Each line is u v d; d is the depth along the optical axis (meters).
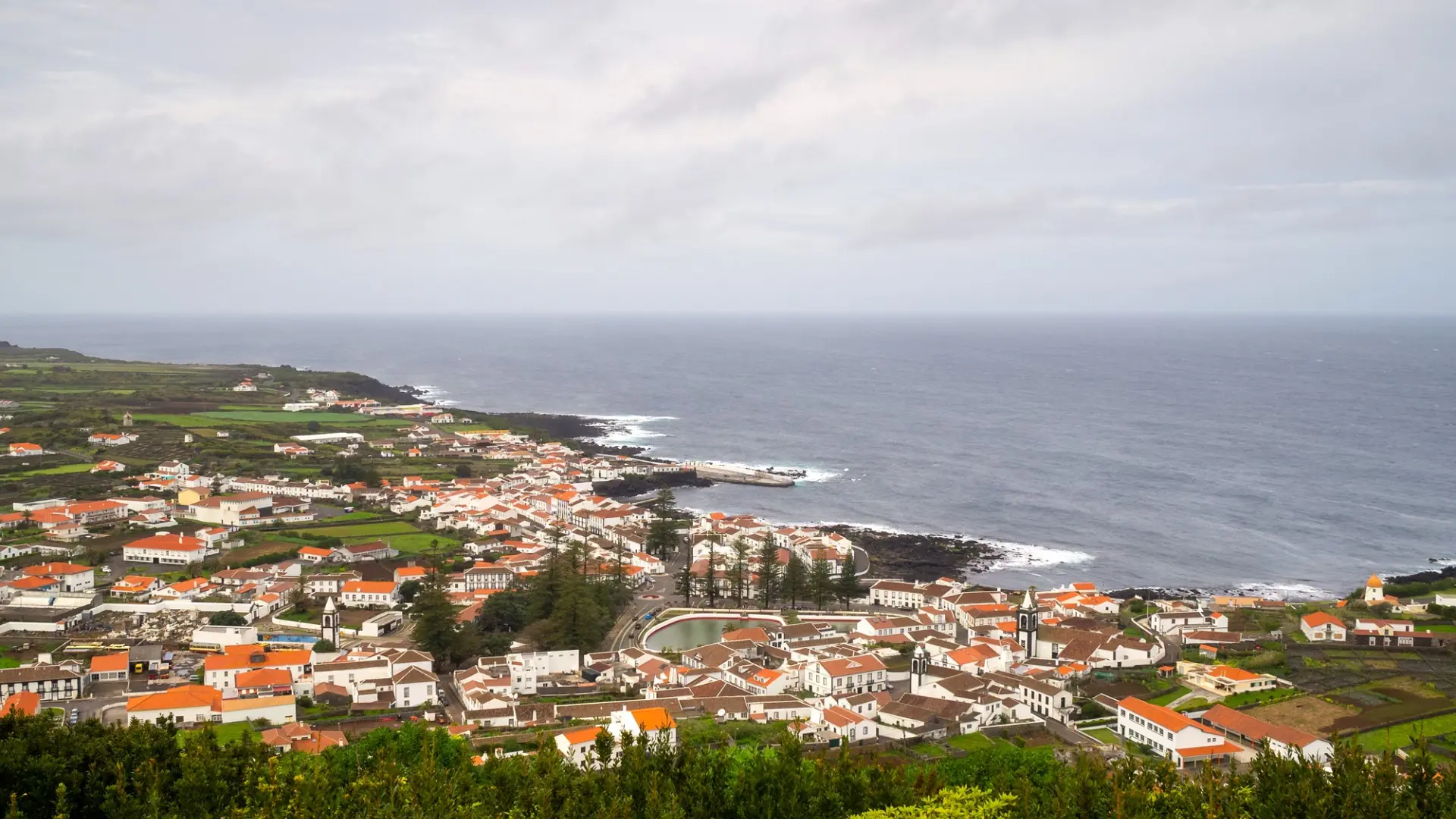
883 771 97.75
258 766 91.62
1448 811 74.69
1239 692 161.50
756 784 89.19
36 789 82.75
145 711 141.12
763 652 192.00
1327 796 78.25
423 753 96.00
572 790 86.06
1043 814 84.69
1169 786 89.81
